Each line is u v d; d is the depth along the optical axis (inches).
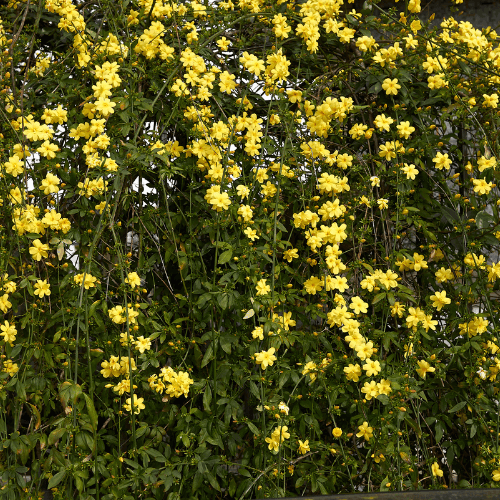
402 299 85.7
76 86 85.9
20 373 76.7
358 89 89.0
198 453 72.9
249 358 77.0
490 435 76.7
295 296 79.5
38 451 80.7
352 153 88.9
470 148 95.8
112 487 69.6
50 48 99.2
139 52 82.1
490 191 86.6
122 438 81.5
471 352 81.8
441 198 89.5
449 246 87.1
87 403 66.6
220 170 78.3
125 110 78.4
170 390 72.7
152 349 81.2
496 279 83.0
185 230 85.6
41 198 80.4
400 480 72.4
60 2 84.4
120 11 88.0
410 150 85.3
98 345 77.1
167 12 85.2
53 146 79.0
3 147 80.5
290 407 77.7
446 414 83.5
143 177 83.5
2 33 86.3
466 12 130.8
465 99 88.3
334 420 76.9
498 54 89.7
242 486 72.2
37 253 74.9
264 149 85.2
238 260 77.4
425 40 87.5
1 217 79.8
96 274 77.8
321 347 82.7
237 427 81.4
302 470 75.9
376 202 82.4
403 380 75.2
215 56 90.4
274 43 92.4
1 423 73.1
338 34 86.9
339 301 76.5
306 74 92.1
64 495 69.1
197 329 80.0
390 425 74.8
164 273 86.6
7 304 73.9
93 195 77.6
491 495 45.4
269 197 83.7
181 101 82.7
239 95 90.0
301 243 84.7
